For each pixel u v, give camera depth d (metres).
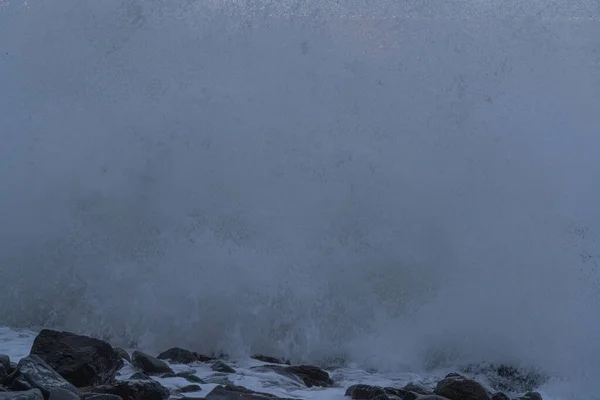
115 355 6.66
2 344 8.07
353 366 8.65
